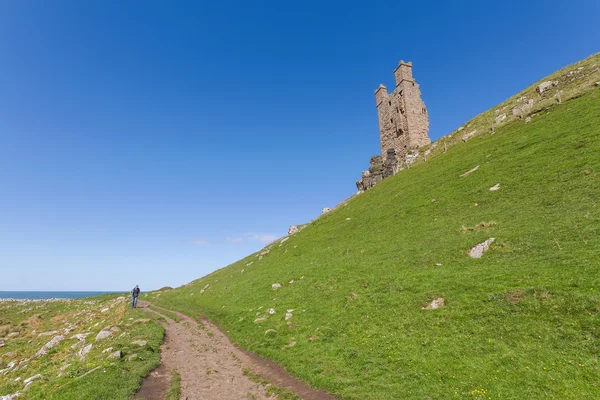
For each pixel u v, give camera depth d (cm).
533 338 1541
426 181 5297
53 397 1571
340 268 3522
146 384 1795
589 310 1537
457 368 1520
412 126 9081
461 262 2580
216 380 1892
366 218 5162
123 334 2827
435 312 2042
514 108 6888
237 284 4844
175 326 3466
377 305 2420
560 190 2956
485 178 4081
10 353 3228
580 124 3884
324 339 2219
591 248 2000
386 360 1759
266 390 1711
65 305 7769
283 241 6700
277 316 2906
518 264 2186
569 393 1201
